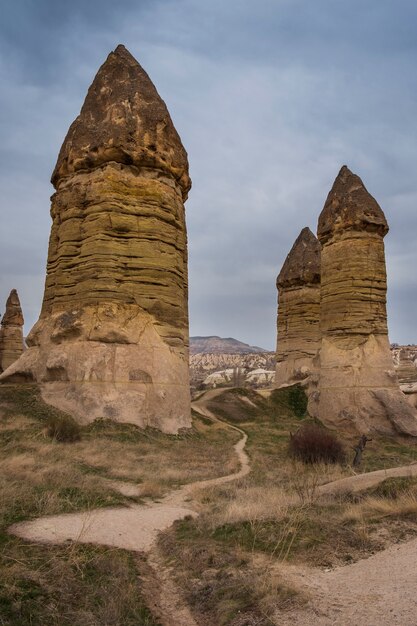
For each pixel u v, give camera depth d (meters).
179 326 29.28
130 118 29.33
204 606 6.45
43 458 16.98
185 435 26.53
